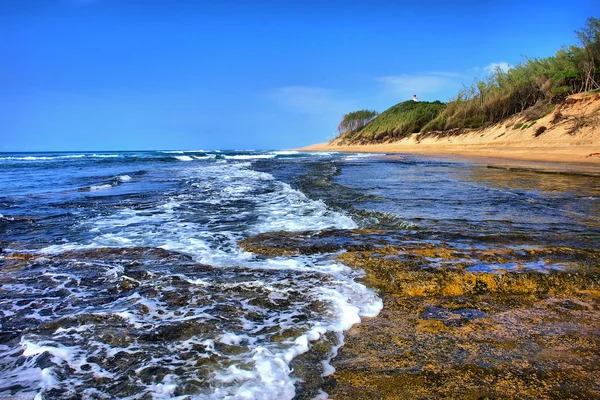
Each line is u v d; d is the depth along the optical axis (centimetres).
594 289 371
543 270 405
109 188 1233
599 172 1445
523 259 443
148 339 277
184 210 826
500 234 558
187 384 221
